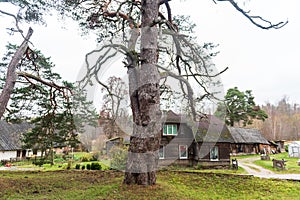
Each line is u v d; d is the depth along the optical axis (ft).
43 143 24.86
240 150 80.94
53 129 24.62
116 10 17.06
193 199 12.57
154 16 14.70
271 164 53.62
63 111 22.88
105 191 13.48
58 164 30.96
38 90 23.89
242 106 80.53
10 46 23.44
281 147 100.73
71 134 22.12
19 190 15.98
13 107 23.89
